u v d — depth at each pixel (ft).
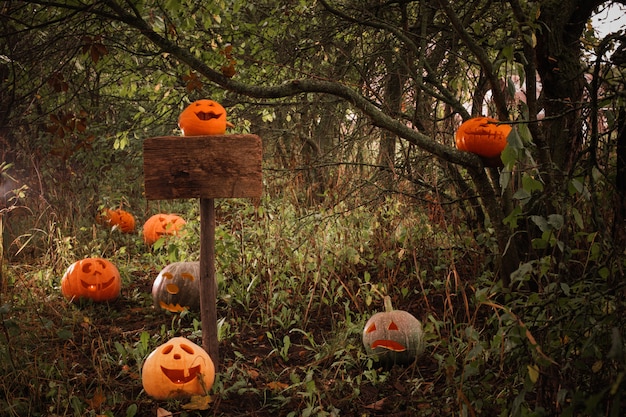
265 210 15.39
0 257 14.23
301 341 11.92
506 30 13.35
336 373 10.12
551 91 10.73
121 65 16.66
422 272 13.26
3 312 9.55
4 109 17.44
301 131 20.85
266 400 9.69
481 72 14.05
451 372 8.02
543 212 10.74
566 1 10.57
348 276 14.39
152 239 19.02
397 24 15.71
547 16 10.59
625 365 5.86
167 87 16.55
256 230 15.33
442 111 16.57
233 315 13.16
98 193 21.26
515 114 13.12
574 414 6.84
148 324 12.93
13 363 9.74
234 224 15.87
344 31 17.15
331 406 9.08
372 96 16.87
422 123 14.46
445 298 12.90
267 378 10.18
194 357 9.44
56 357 10.51
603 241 7.43
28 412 9.08
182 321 13.00
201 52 15.10
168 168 9.72
